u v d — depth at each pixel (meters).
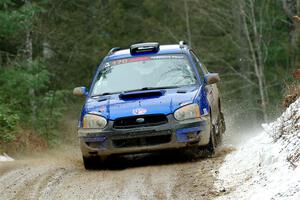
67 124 58.16
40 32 58.34
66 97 61.22
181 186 22.08
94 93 28.61
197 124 26.00
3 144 37.88
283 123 22.95
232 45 81.19
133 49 29.86
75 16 72.81
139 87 28.27
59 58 69.00
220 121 32.16
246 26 72.62
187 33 84.94
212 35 84.56
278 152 21.05
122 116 26.03
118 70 29.22
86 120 26.59
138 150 26.09
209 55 79.81
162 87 28.06
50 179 24.83
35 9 50.53
